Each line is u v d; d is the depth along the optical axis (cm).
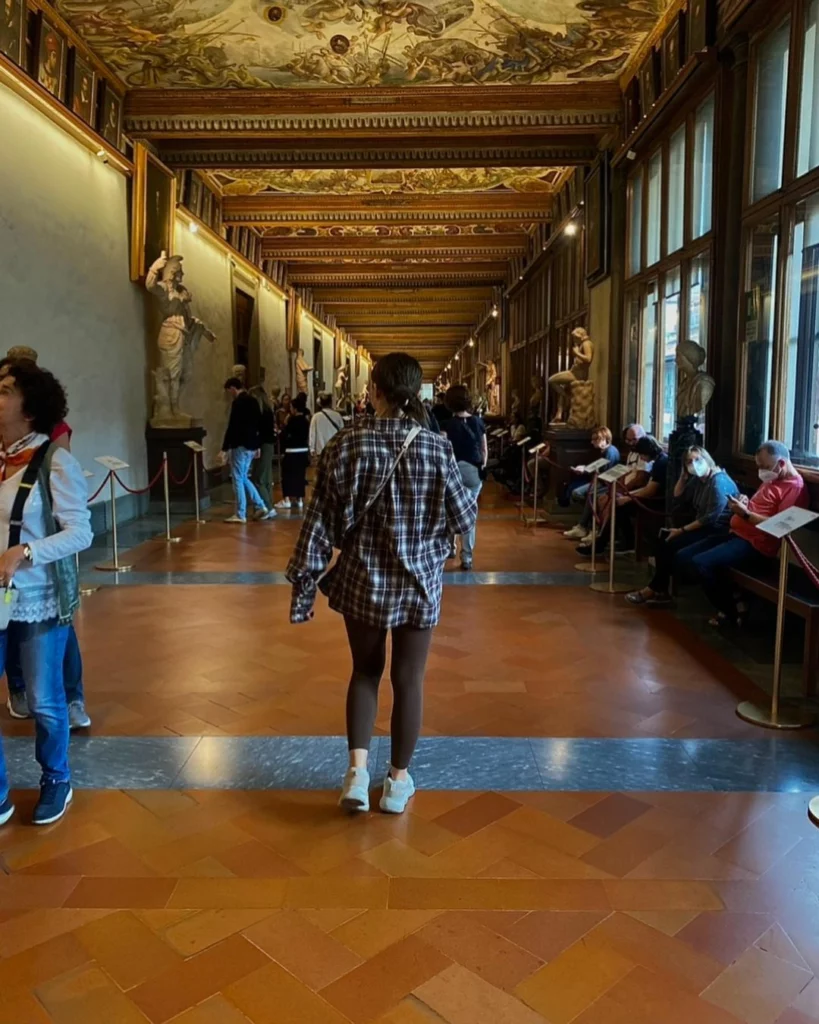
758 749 363
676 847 283
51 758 304
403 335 4231
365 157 1134
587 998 212
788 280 598
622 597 644
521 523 1066
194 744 367
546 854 279
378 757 355
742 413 686
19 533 286
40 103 809
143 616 588
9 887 260
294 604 294
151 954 229
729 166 696
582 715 402
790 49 584
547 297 1684
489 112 1005
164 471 916
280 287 2188
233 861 274
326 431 1205
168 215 1180
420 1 800
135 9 812
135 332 1112
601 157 1097
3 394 284
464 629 553
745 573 512
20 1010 208
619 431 1077
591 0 793
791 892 258
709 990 215
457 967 223
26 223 794
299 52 903
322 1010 208
